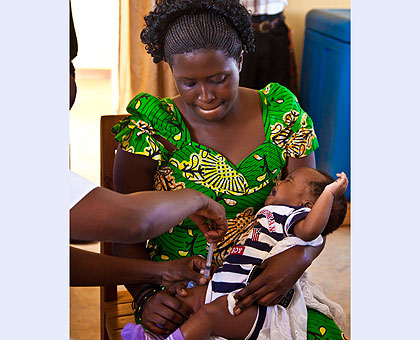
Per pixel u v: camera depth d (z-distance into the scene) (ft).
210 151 4.87
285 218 4.83
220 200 4.94
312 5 13.07
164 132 4.82
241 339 4.43
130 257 5.12
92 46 23.25
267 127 5.06
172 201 3.59
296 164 5.27
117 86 10.94
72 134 16.17
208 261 4.62
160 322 4.49
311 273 9.32
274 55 11.78
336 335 4.64
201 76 4.34
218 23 4.34
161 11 4.48
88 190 3.21
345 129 10.83
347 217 11.02
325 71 11.32
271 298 4.37
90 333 7.65
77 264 4.66
